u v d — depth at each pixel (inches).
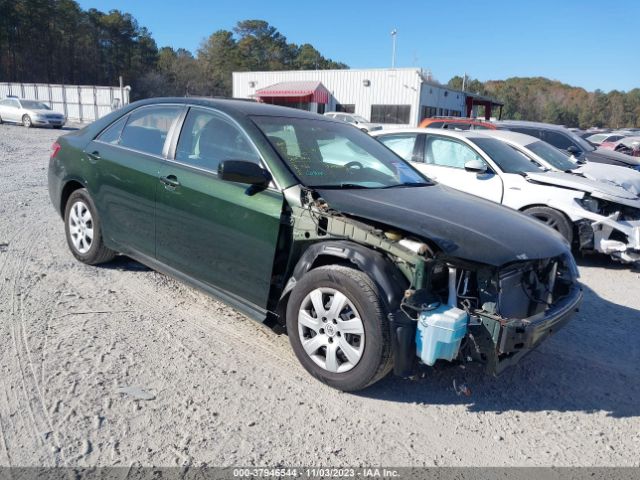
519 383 139.3
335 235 126.3
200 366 134.3
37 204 313.6
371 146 178.9
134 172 169.5
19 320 152.4
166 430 107.8
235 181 131.6
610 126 4749.0
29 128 1067.3
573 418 124.3
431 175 295.4
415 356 118.2
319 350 129.5
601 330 179.3
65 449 99.9
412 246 116.4
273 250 132.6
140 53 3366.1
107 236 186.4
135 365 132.3
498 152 289.9
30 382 120.8
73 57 3068.4
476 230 127.3
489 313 115.7
